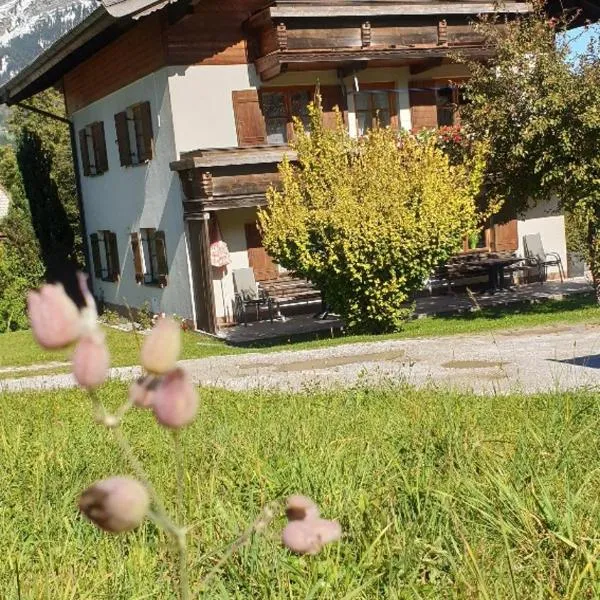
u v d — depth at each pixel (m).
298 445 4.94
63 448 5.53
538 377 10.02
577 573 2.53
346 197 15.44
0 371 16.17
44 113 26.55
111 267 24.70
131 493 0.66
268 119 19.80
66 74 26.23
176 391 0.68
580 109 16.02
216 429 6.14
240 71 19.34
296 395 8.83
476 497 3.29
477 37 20.20
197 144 19.20
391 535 3.03
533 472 3.47
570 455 3.94
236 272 19.48
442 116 21.42
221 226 19.53
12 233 25.89
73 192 34.25
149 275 22.25
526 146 16.62
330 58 18.89
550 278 23.06
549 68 16.33
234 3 19.23
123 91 21.81
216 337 18.39
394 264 15.77
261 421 6.62
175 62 19.00
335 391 9.09
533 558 2.75
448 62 20.33
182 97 19.06
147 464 4.89
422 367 11.79
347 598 2.20
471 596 2.49
